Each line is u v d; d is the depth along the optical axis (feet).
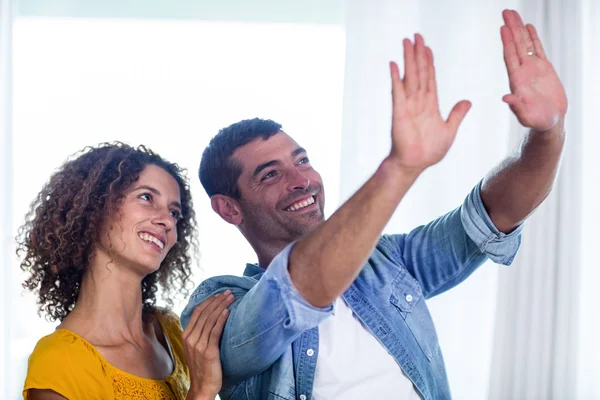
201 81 10.95
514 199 4.02
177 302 4.99
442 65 9.79
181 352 4.72
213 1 10.85
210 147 5.13
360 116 9.73
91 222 4.20
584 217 9.71
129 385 4.07
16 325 9.89
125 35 10.85
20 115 10.50
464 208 4.28
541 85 3.39
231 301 4.00
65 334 4.07
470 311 9.71
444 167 9.73
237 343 3.72
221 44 10.96
